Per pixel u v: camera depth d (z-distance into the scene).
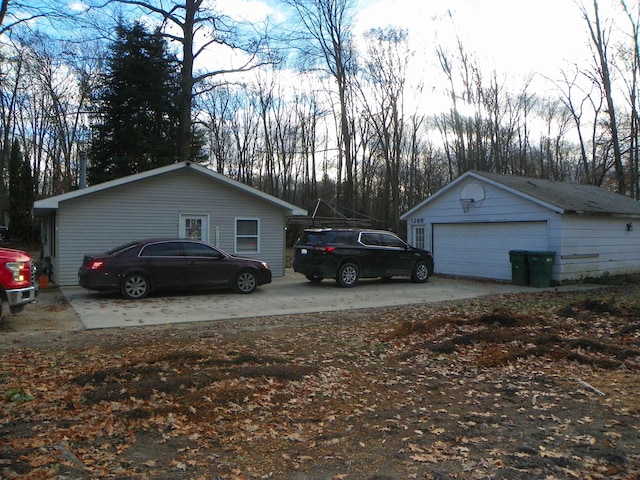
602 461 3.85
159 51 26.19
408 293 13.88
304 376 6.01
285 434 4.39
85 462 3.76
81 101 35.47
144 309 10.89
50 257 16.31
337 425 4.62
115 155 26.56
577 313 9.85
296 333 8.51
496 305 11.57
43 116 37.66
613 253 17.14
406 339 8.04
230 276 13.34
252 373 5.87
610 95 27.23
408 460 3.90
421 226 20.27
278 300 12.43
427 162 40.75
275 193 40.28
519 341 7.47
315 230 15.54
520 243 16.50
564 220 15.38
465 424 4.62
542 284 15.15
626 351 6.87
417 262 16.31
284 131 40.28
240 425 4.55
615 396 5.34
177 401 5.03
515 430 4.47
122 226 15.59
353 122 33.03
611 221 17.08
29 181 36.28
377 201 37.09
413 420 4.74
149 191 15.95
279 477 3.62
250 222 17.64
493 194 17.17
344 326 9.17
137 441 4.18
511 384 5.80
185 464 3.79
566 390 5.57
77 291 13.74
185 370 6.02
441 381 5.98
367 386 5.79
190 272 12.82
